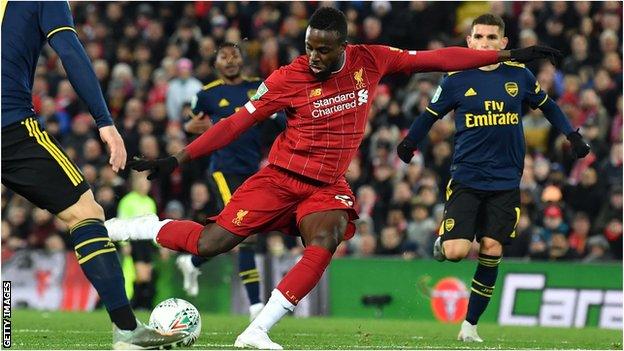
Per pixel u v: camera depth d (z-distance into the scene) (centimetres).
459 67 917
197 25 2516
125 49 2464
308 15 2447
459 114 1117
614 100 2195
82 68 776
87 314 1661
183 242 931
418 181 2020
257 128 1343
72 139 2191
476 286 1134
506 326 1580
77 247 788
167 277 1823
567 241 1884
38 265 1903
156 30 2472
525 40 2261
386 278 1766
